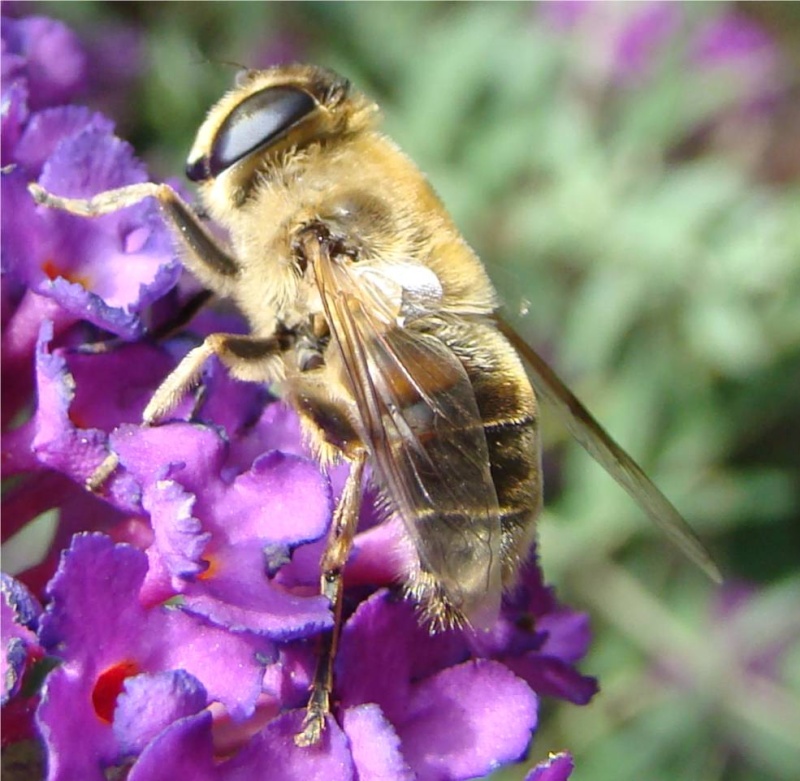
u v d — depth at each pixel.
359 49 0.09
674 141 0.09
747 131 0.09
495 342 0.05
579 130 0.08
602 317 0.08
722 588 0.09
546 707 0.08
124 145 0.05
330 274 0.05
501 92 0.09
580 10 0.09
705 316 0.08
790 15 0.10
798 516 0.09
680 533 0.05
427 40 0.09
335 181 0.05
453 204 0.08
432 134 0.08
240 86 0.05
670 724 0.08
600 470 0.08
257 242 0.05
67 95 0.05
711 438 0.09
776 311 0.08
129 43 0.09
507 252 0.08
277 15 0.09
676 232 0.08
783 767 0.09
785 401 0.09
